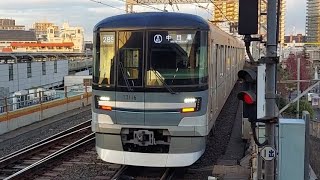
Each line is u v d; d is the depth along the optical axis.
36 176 9.27
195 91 8.52
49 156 10.72
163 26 8.58
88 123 16.89
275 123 5.25
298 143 6.23
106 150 8.99
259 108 5.16
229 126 15.25
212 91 9.91
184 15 8.78
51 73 34.97
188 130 8.53
